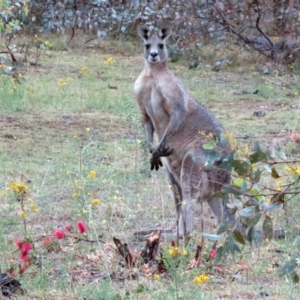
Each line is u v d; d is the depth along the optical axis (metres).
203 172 10.94
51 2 26.66
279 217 10.95
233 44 27.34
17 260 9.43
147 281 8.77
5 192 11.81
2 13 21.25
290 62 26.20
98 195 12.31
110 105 19.56
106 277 8.92
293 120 18.97
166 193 12.55
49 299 8.23
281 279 8.91
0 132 16.72
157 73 11.68
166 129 11.51
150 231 10.57
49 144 16.02
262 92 22.05
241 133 17.45
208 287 8.63
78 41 27.62
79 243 10.14
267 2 27.17
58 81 22.05
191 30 26.45
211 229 10.93
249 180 7.27
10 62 23.09
